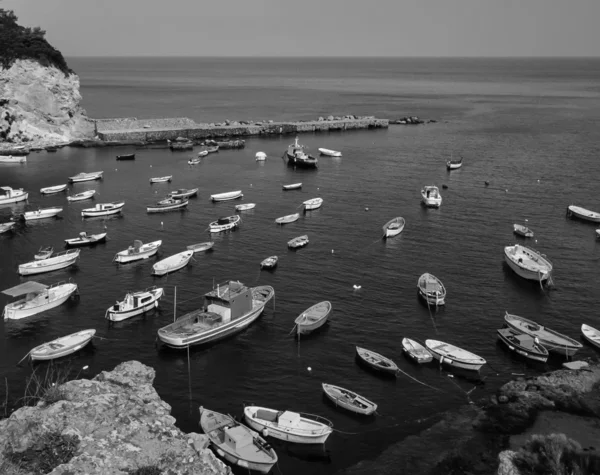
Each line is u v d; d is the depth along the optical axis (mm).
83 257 75750
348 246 80438
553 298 63844
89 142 154875
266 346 53156
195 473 22703
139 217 93750
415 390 46312
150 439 23344
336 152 146375
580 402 42719
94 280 68125
